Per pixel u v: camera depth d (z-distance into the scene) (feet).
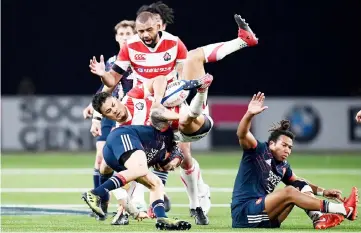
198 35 162.50
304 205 57.98
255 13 163.84
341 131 147.54
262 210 58.80
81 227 61.41
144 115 58.85
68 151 143.74
